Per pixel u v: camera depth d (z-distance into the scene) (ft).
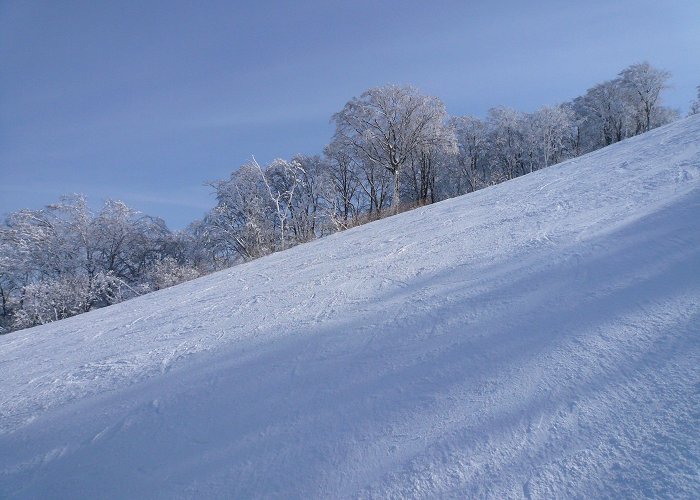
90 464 8.38
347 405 8.31
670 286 9.42
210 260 84.53
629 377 7.07
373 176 101.09
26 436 10.19
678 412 6.16
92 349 17.48
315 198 84.43
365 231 32.76
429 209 34.01
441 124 89.76
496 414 7.05
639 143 29.53
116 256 89.56
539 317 9.74
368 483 6.30
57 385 13.46
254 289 21.93
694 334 7.63
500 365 8.32
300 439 7.63
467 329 10.11
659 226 12.89
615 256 11.82
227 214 78.48
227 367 11.53
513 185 31.73
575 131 112.27
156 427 9.19
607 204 17.33
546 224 17.26
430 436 6.94
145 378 12.19
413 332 10.72
